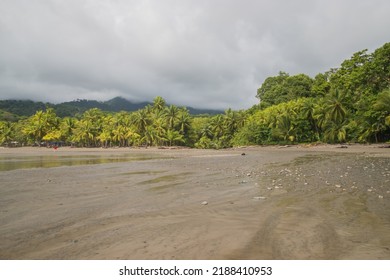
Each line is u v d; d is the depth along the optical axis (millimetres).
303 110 75125
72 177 16188
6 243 5543
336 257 4648
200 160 31719
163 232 5969
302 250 4922
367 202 8438
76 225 6660
